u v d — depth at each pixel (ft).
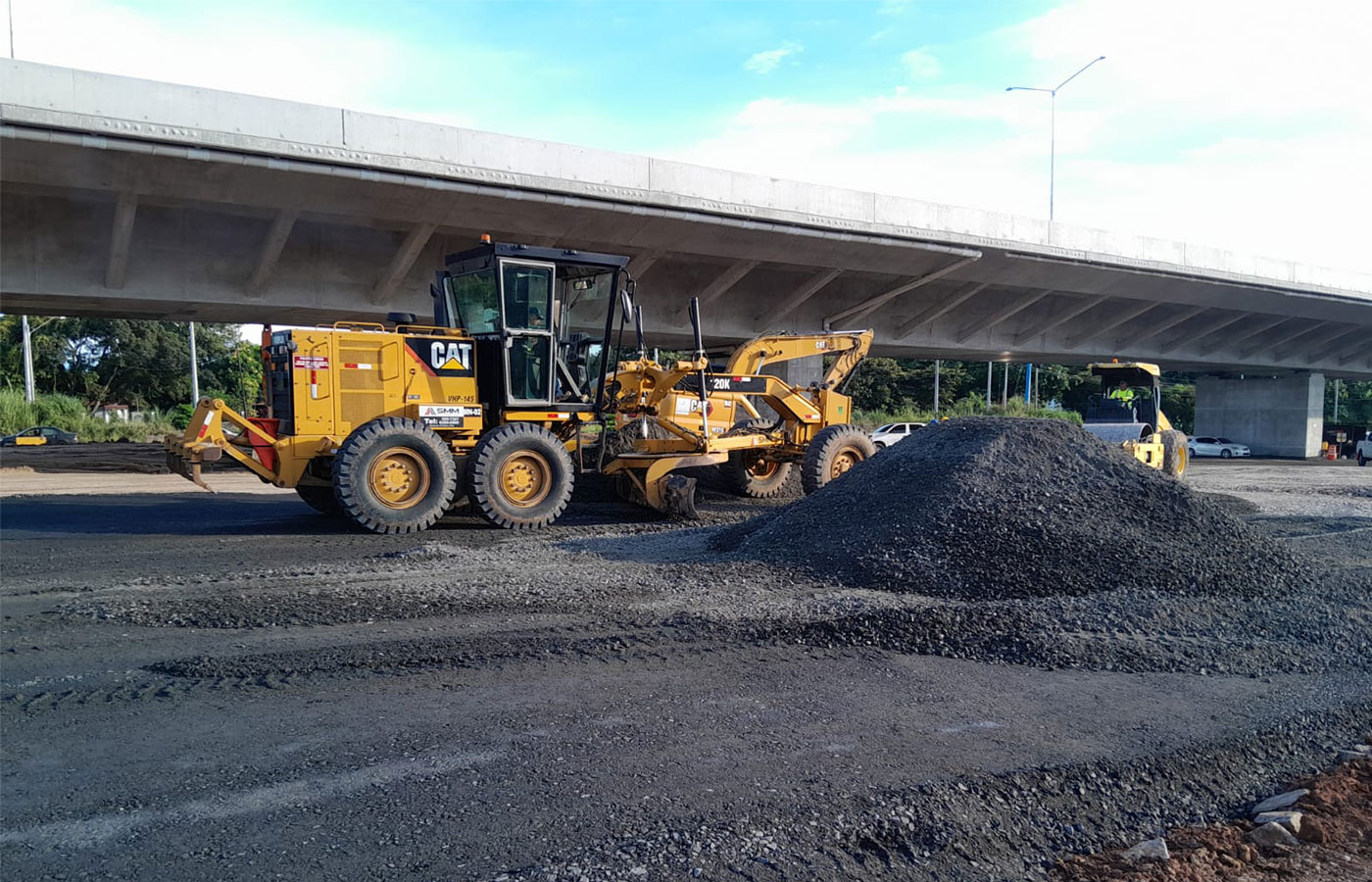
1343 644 21.79
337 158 51.42
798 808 12.55
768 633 20.95
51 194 50.60
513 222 60.90
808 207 69.31
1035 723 16.10
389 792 12.73
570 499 48.47
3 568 28.17
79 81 45.03
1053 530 27.30
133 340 180.14
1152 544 27.02
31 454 89.51
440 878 10.54
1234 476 87.04
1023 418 34.94
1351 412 247.29
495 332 40.22
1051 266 84.99
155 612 22.07
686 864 11.03
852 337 53.31
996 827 12.56
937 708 16.71
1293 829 13.00
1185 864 11.92
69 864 10.67
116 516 42.06
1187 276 93.30
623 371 45.75
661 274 74.18
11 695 16.43
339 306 63.16
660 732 15.14
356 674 17.74
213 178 50.29
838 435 48.21
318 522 40.50
